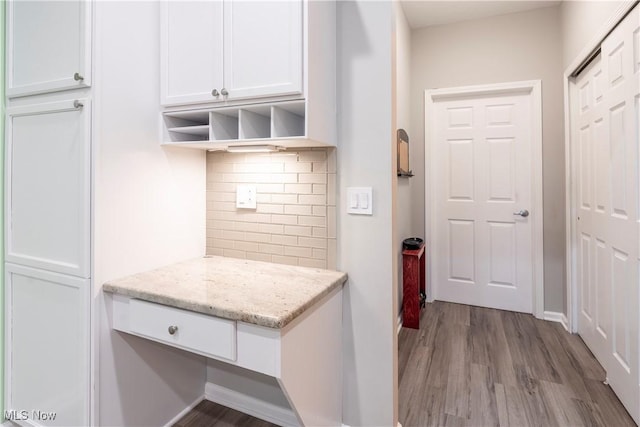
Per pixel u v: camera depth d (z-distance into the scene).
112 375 1.38
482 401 1.86
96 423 1.33
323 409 1.36
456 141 3.29
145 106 1.50
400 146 2.76
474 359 2.30
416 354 2.38
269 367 1.07
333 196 1.51
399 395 1.92
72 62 1.33
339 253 1.51
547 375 2.10
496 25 3.06
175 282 1.37
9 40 1.51
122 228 1.42
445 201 3.36
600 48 2.10
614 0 1.84
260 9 1.31
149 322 1.27
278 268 1.57
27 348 1.50
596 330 2.23
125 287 1.30
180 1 1.48
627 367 1.75
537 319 2.97
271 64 1.29
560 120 2.90
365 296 1.47
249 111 1.44
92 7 1.30
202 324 1.15
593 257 2.26
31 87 1.44
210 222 1.83
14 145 1.52
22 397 1.53
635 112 1.65
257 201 1.69
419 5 2.89
